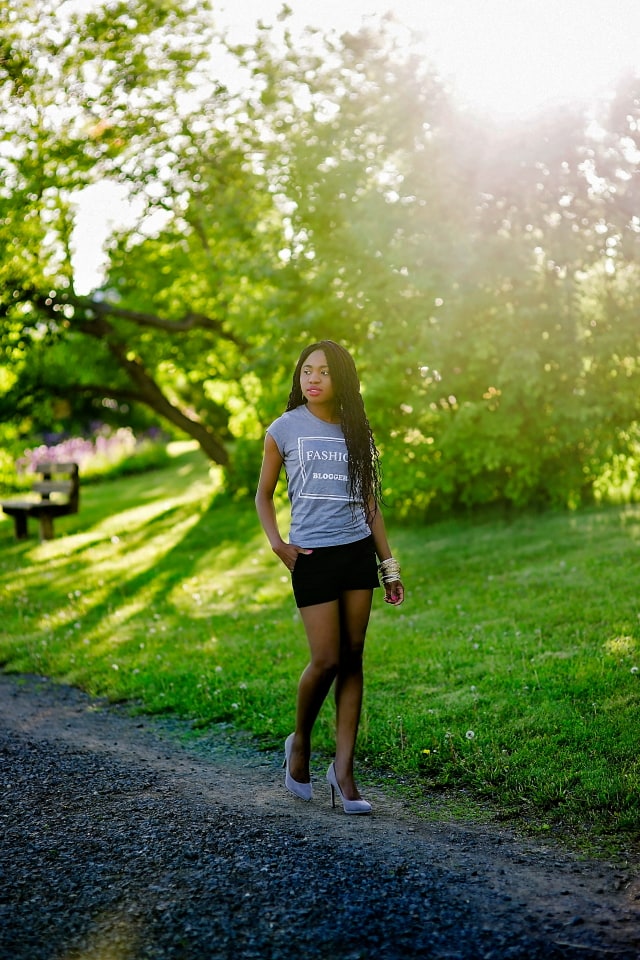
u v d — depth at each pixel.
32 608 8.58
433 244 9.47
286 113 10.67
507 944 2.46
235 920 2.59
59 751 4.48
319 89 10.18
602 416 9.82
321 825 3.38
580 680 4.81
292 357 10.84
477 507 11.52
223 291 12.92
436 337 9.75
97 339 17.02
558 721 4.32
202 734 4.79
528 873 2.93
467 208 9.66
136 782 3.95
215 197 12.15
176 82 10.34
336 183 10.20
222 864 2.97
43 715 5.27
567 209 9.34
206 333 16.78
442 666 5.41
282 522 12.84
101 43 9.42
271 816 3.49
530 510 10.95
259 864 2.97
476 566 8.39
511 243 9.56
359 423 3.57
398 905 2.68
